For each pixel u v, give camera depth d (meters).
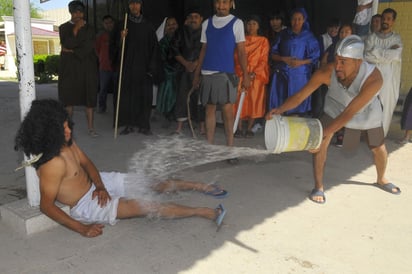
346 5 6.93
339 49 3.04
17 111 7.88
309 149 3.02
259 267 2.54
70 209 2.84
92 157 4.68
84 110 7.87
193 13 5.46
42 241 2.76
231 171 4.26
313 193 3.56
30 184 2.93
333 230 3.03
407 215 3.30
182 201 3.45
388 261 2.64
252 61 5.50
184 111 5.70
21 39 2.72
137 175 3.50
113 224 2.89
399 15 6.69
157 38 5.75
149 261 2.57
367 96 3.05
